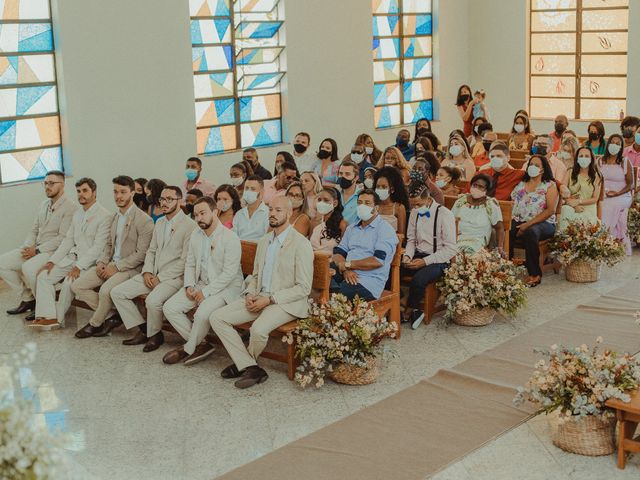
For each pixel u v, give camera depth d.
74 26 9.08
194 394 5.61
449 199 7.82
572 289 7.65
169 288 6.43
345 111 12.43
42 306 7.01
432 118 14.41
